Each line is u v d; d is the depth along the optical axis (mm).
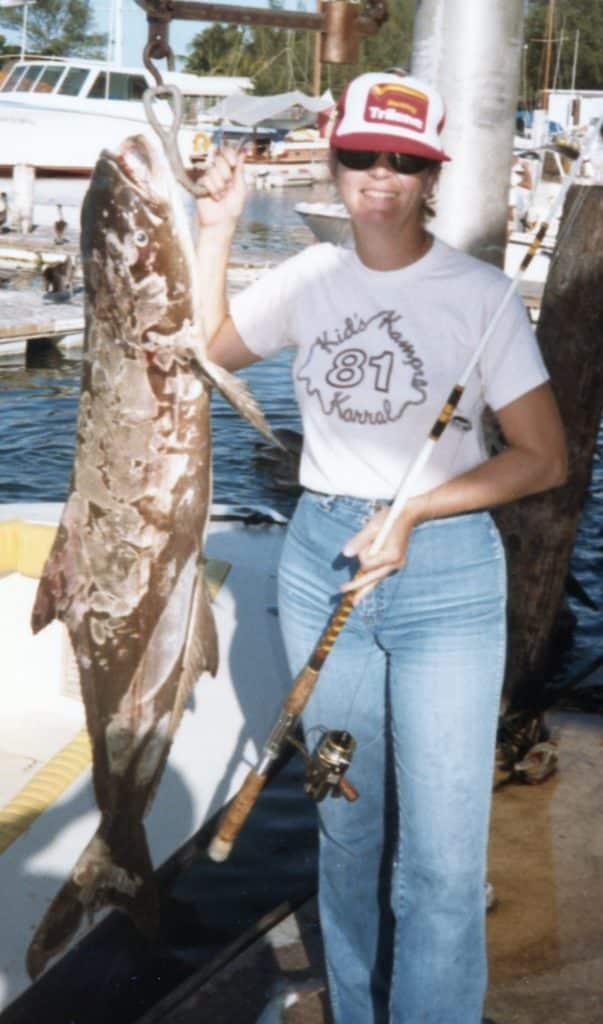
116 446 2633
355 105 2400
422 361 2465
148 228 2535
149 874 2986
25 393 16938
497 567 2535
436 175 2490
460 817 2518
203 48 68688
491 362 2441
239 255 27422
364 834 2732
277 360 19047
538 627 4598
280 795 4324
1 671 4754
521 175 22656
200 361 2559
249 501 12508
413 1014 2574
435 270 2467
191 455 2654
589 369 4605
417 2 3576
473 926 2574
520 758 4266
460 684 2496
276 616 5113
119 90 42938
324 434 2568
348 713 2641
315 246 2633
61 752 4234
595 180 4438
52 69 43031
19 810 3867
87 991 3484
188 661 2779
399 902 2602
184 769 4219
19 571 4660
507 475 2438
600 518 11703
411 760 2525
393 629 2527
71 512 2721
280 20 3066
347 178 2428
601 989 3199
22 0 28922
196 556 2725
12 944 3426
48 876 3604
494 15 3467
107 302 2580
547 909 3529
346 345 2514
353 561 2553
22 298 21844
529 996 3166
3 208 30922
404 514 2393
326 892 2822
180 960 3668
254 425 2551
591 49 55250
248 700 4605
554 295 4633
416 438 2498
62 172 43000
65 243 27922
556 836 3906
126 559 2693
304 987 3154
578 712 4883
